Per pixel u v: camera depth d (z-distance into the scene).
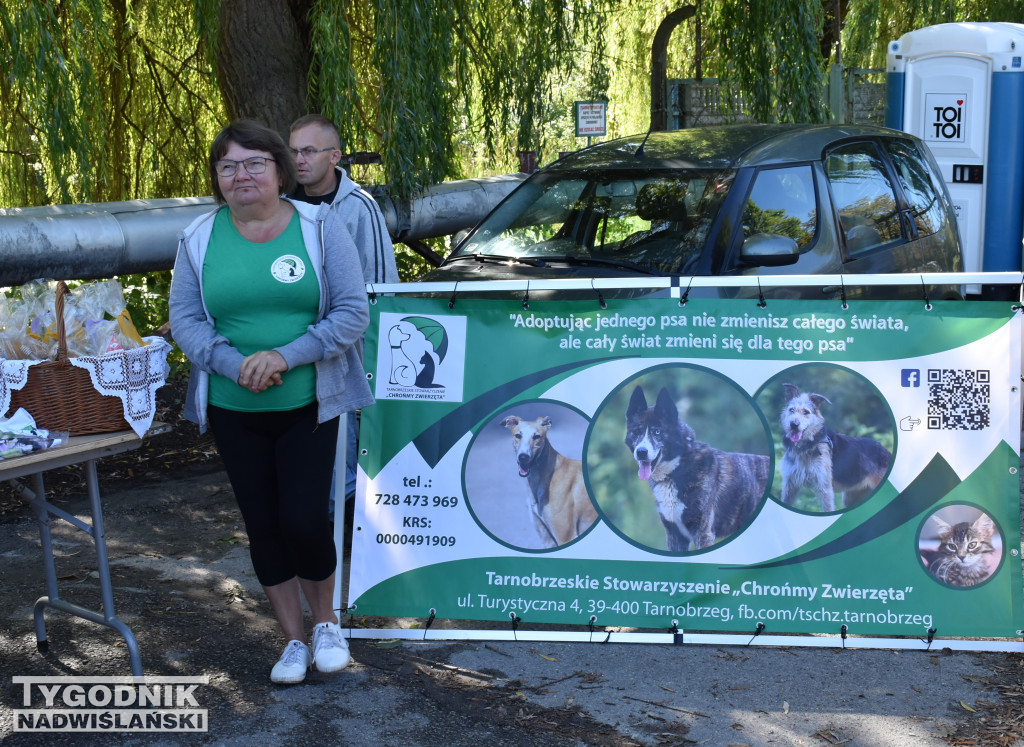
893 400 3.99
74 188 7.76
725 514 4.02
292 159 3.54
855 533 3.99
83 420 3.41
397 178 7.27
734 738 3.41
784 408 4.01
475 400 4.10
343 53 7.21
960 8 14.50
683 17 12.30
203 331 3.50
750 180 5.36
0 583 4.74
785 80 8.68
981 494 3.97
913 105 10.02
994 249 9.77
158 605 4.50
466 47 8.59
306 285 3.49
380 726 3.48
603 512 4.05
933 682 3.76
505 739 3.41
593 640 4.03
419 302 4.15
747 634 4.04
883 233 6.01
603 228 5.50
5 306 3.44
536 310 4.10
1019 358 3.96
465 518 4.10
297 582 3.85
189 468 6.54
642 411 4.05
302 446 3.58
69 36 7.84
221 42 7.90
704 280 4.02
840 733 3.43
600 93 10.43
